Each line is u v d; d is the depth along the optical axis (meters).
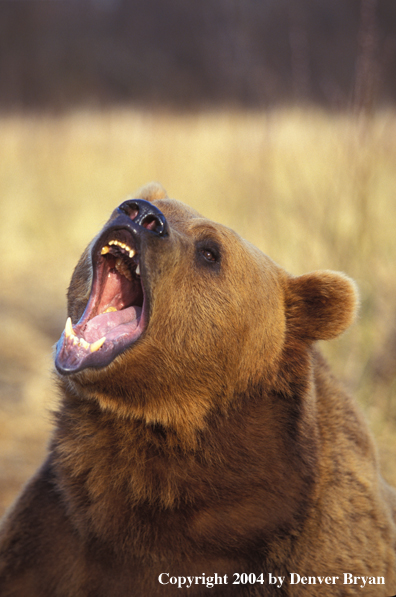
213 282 5.18
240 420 5.20
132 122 27.42
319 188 11.89
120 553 5.00
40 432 9.77
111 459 5.09
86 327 5.00
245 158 14.85
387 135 11.34
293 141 14.83
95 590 5.07
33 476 5.59
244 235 12.72
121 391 4.99
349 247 10.61
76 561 5.09
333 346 10.12
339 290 5.50
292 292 5.69
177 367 5.06
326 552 5.11
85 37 63.81
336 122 11.88
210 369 5.15
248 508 5.03
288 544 5.04
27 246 19.84
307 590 5.02
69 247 20.20
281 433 5.22
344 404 5.98
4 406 10.32
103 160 23.94
